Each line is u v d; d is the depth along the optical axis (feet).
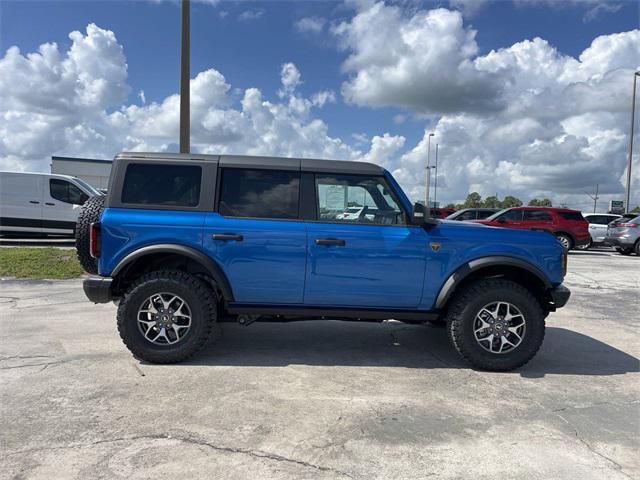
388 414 11.29
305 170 14.79
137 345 13.99
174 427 10.33
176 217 14.24
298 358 15.23
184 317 14.30
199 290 14.12
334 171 14.83
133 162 14.51
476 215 58.54
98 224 14.21
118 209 14.25
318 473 8.76
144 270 15.17
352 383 13.20
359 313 14.73
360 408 11.58
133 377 13.16
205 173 14.56
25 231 44.21
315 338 17.57
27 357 14.66
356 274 14.44
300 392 12.44
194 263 15.16
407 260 14.48
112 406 11.29
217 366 14.23
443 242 14.53
